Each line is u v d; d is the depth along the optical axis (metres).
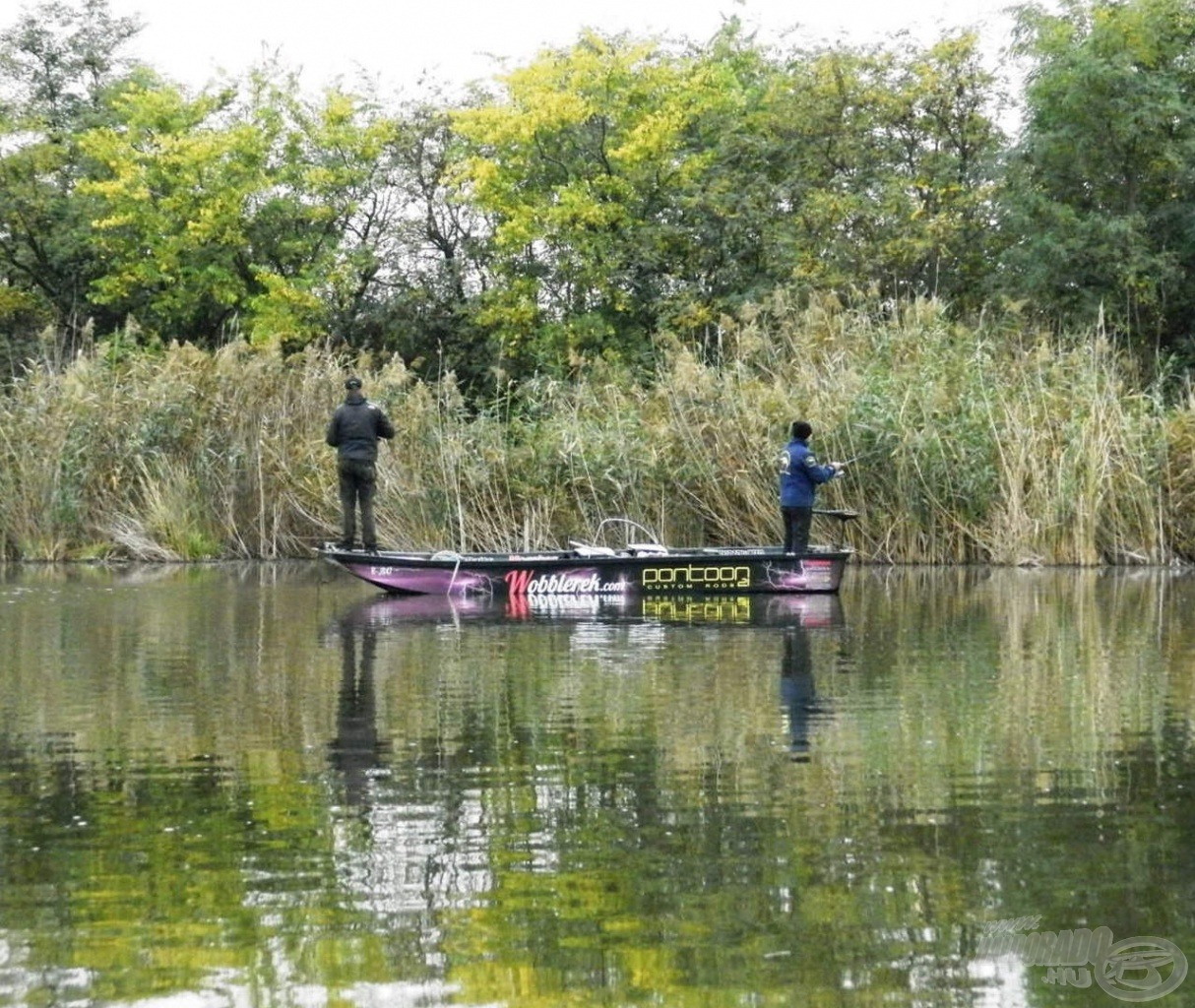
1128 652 14.78
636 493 27.25
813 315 30.66
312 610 19.28
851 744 10.25
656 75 42.09
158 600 20.64
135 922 6.80
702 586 21.28
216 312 46.44
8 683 12.97
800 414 27.77
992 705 11.74
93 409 29.47
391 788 9.12
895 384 28.23
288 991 6.05
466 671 13.59
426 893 7.17
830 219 39.31
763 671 13.51
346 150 45.00
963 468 27.39
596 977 6.17
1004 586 22.83
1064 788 9.06
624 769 9.57
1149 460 27.59
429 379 43.19
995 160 39.03
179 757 9.98
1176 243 37.41
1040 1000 5.97
